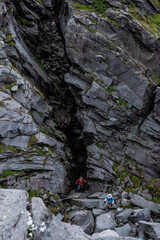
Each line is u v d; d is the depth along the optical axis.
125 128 12.27
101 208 8.72
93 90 11.77
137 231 7.57
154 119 11.67
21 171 8.37
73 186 12.51
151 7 14.48
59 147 11.63
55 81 15.77
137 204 9.27
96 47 11.62
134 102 11.89
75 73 12.32
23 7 14.91
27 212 3.34
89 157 12.00
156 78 12.03
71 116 16.17
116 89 11.95
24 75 11.48
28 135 9.23
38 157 9.14
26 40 14.66
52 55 16.67
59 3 15.14
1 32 10.26
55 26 17.86
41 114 11.48
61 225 3.42
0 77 9.16
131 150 11.90
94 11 12.09
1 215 3.12
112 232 7.34
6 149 8.18
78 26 11.57
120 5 12.15
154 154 11.48
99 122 12.23
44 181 8.89
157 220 8.69
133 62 11.63
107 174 11.20
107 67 11.75
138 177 11.28
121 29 11.59
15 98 9.37
